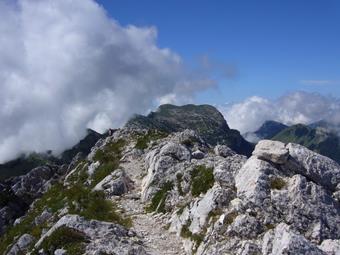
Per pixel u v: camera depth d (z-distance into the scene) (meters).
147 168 49.97
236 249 23.44
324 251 22.64
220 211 27.02
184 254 26.27
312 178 28.48
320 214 25.72
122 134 71.25
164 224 31.69
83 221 27.05
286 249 21.00
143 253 24.78
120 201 39.34
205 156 45.44
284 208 25.98
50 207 42.06
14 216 95.88
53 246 25.17
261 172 27.95
